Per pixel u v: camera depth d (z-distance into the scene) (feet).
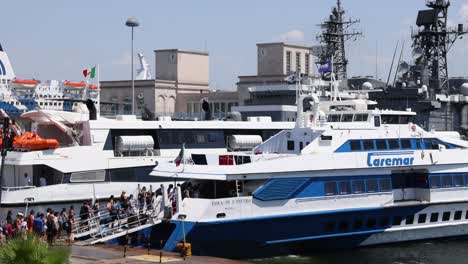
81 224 132.57
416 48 273.13
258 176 123.44
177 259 107.65
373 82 282.56
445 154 146.10
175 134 166.81
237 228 121.39
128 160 156.56
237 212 121.08
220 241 120.88
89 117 163.32
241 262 108.06
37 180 149.69
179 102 420.77
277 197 124.98
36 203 143.23
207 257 111.34
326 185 130.82
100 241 121.90
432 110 253.44
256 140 176.35
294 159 127.24
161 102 410.72
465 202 148.77
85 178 150.92
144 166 158.30
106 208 136.67
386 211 138.62
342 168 132.36
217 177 120.98
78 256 108.27
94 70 215.51
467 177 149.69
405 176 144.97
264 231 124.57
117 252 112.98
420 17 273.95
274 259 128.16
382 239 140.05
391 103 257.14
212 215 118.62
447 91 269.03
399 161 139.64
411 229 143.23
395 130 142.00
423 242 146.41
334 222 132.46
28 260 63.82
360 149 135.95
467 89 269.85
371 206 135.85
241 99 402.31
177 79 424.87
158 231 122.93
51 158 147.95
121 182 154.81
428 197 143.43
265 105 262.67
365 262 129.90
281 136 143.74
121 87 415.23
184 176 124.57
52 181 150.20
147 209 124.98
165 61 428.97
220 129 174.09
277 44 393.50
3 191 140.87
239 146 174.29
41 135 168.76
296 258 129.90
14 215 140.97
